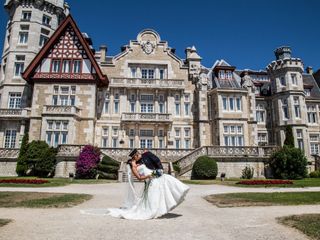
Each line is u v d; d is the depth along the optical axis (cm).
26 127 2931
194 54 3434
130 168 702
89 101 2934
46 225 550
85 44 3034
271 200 958
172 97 3219
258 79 4122
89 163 2267
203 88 3195
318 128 3712
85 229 516
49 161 2428
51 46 3056
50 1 3406
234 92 3141
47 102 2902
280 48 3794
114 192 1320
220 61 3600
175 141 3123
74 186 1611
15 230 506
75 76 2973
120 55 3309
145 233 488
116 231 501
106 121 3067
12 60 3155
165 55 3366
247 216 672
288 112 3484
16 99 3086
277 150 2517
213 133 3094
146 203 646
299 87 3534
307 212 730
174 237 463
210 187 1598
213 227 543
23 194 1093
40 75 2945
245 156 2539
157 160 670
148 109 3200
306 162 2469
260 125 3662
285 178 2378
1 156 2623
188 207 839
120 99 3141
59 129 2725
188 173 2391
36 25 3262
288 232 503
